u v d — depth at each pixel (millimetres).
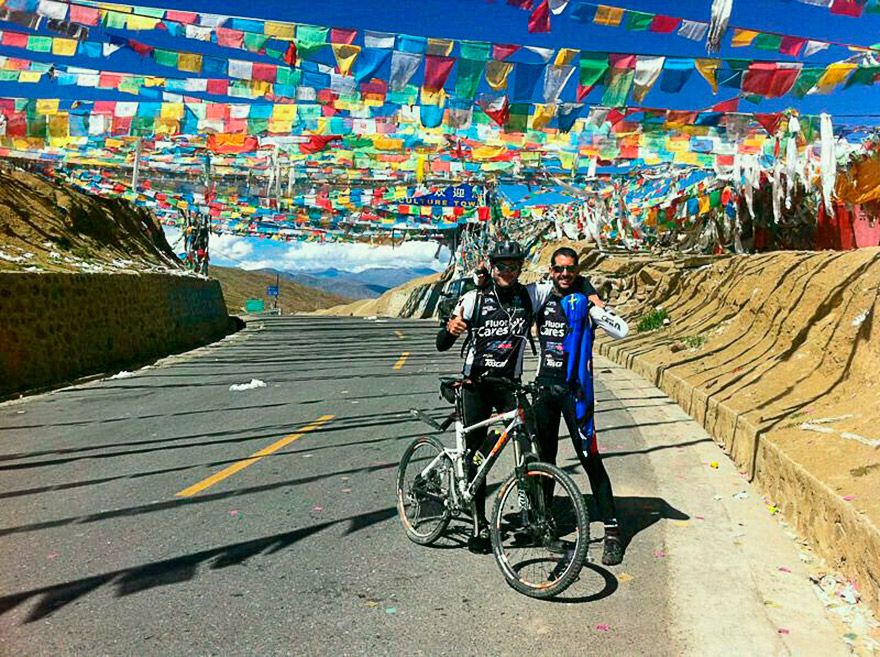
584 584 3709
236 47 5832
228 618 3312
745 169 8672
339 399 10055
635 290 21891
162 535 4484
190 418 8711
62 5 5730
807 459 4484
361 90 6672
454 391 4348
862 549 3338
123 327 16047
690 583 3676
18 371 11500
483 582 3756
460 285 29047
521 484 3873
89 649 3006
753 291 10977
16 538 4430
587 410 4160
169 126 8266
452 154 11273
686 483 5566
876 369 5414
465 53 5680
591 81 5715
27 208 17938
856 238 14109
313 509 5027
